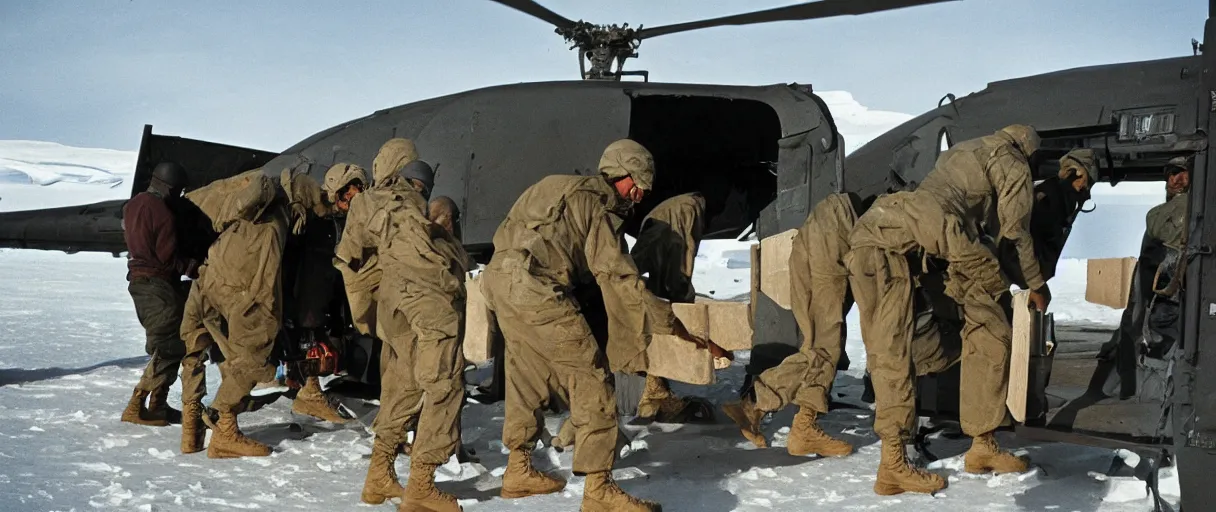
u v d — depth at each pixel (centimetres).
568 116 645
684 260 554
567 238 436
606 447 420
